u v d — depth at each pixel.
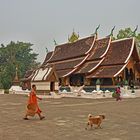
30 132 12.62
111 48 55.12
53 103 31.81
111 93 43.00
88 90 50.94
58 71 62.06
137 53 50.91
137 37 66.50
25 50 141.38
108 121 15.65
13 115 19.83
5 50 134.88
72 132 12.38
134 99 37.16
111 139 10.67
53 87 49.50
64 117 17.95
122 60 49.66
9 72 92.25
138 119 16.48
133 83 49.47
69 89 54.41
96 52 57.34
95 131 12.51
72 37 69.94
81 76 56.06
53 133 12.25
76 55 61.19
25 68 131.75
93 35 60.66
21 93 63.25
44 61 80.19
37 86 51.88
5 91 70.50
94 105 27.59
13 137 11.46
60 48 73.88
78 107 25.56
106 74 49.38
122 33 75.69
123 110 21.88
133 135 11.45
